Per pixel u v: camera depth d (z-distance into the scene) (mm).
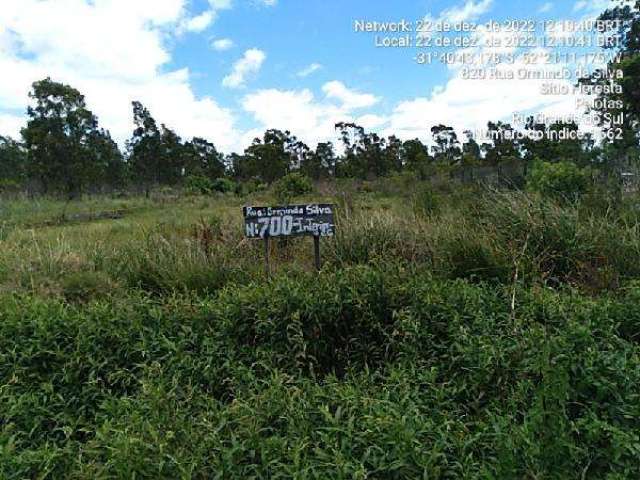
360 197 12320
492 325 2711
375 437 1793
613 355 2053
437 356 2631
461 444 1785
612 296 3371
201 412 2188
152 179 39500
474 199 6512
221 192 27812
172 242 5598
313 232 4230
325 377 2607
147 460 1715
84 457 1951
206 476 1712
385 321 3045
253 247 5426
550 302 2941
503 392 2207
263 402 2121
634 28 12250
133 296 3857
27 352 2797
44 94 27156
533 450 1648
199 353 2834
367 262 4543
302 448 1749
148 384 2289
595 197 5590
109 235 8070
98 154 30750
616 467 1630
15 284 4418
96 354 2832
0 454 1845
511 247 4168
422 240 4801
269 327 2928
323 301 3064
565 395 1763
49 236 7699
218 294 3701
